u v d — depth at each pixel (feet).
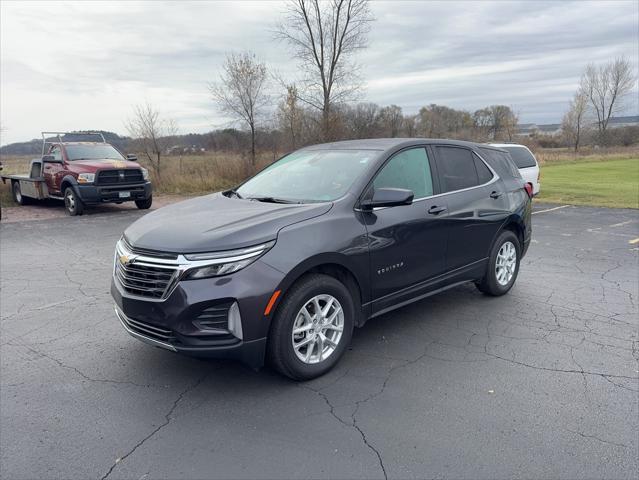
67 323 16.15
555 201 52.80
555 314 16.76
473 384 11.84
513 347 13.99
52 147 47.37
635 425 10.07
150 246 11.14
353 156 14.80
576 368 12.67
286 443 9.54
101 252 27.58
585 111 208.03
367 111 87.51
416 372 12.47
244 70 72.28
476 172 17.39
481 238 16.93
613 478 8.49
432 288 15.29
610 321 16.10
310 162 15.60
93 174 41.78
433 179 15.51
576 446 9.36
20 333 15.26
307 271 11.82
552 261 25.00
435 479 8.48
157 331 11.08
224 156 71.67
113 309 17.57
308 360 11.89
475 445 9.41
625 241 30.58
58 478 8.61
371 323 15.93
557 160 154.51
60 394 11.49
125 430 10.05
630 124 211.61
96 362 13.19
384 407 10.82
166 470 8.80
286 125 79.66
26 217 42.19
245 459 9.07
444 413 10.55
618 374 12.32
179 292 10.51
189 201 15.12
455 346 14.06
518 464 8.86
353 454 9.18
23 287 20.44
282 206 12.70
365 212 13.05
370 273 13.03
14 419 10.46
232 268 10.57
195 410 10.77
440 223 15.02
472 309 17.26
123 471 8.79
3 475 8.68
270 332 11.23
